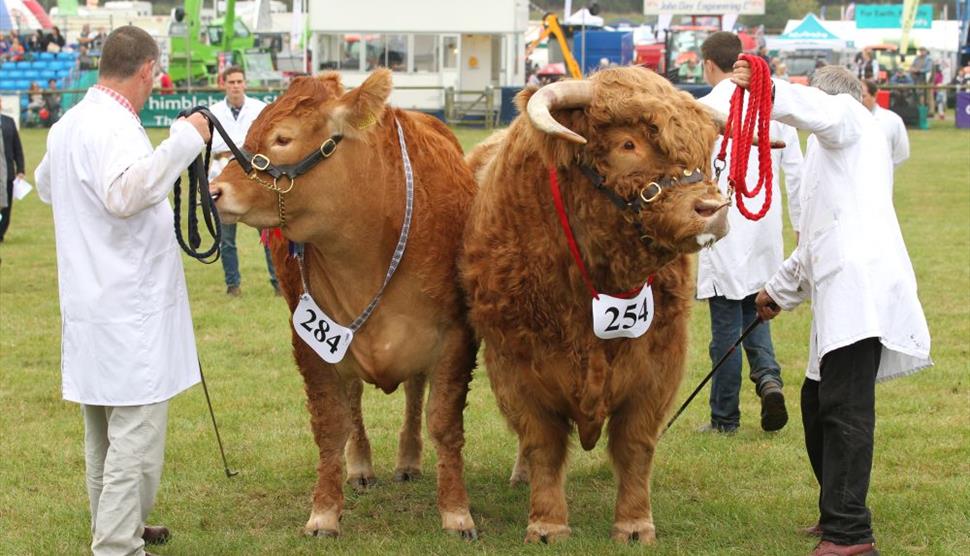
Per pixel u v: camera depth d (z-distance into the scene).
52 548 5.37
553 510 5.40
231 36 42.16
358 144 5.13
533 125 4.62
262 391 8.27
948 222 16.27
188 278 12.95
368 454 6.50
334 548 5.36
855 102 5.04
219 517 5.85
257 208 5.02
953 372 8.36
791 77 37.00
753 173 6.83
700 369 8.74
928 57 39.41
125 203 4.54
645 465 5.41
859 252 4.82
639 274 4.86
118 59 4.77
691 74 36.81
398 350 5.41
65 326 4.84
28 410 7.83
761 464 6.51
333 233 5.17
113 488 4.77
